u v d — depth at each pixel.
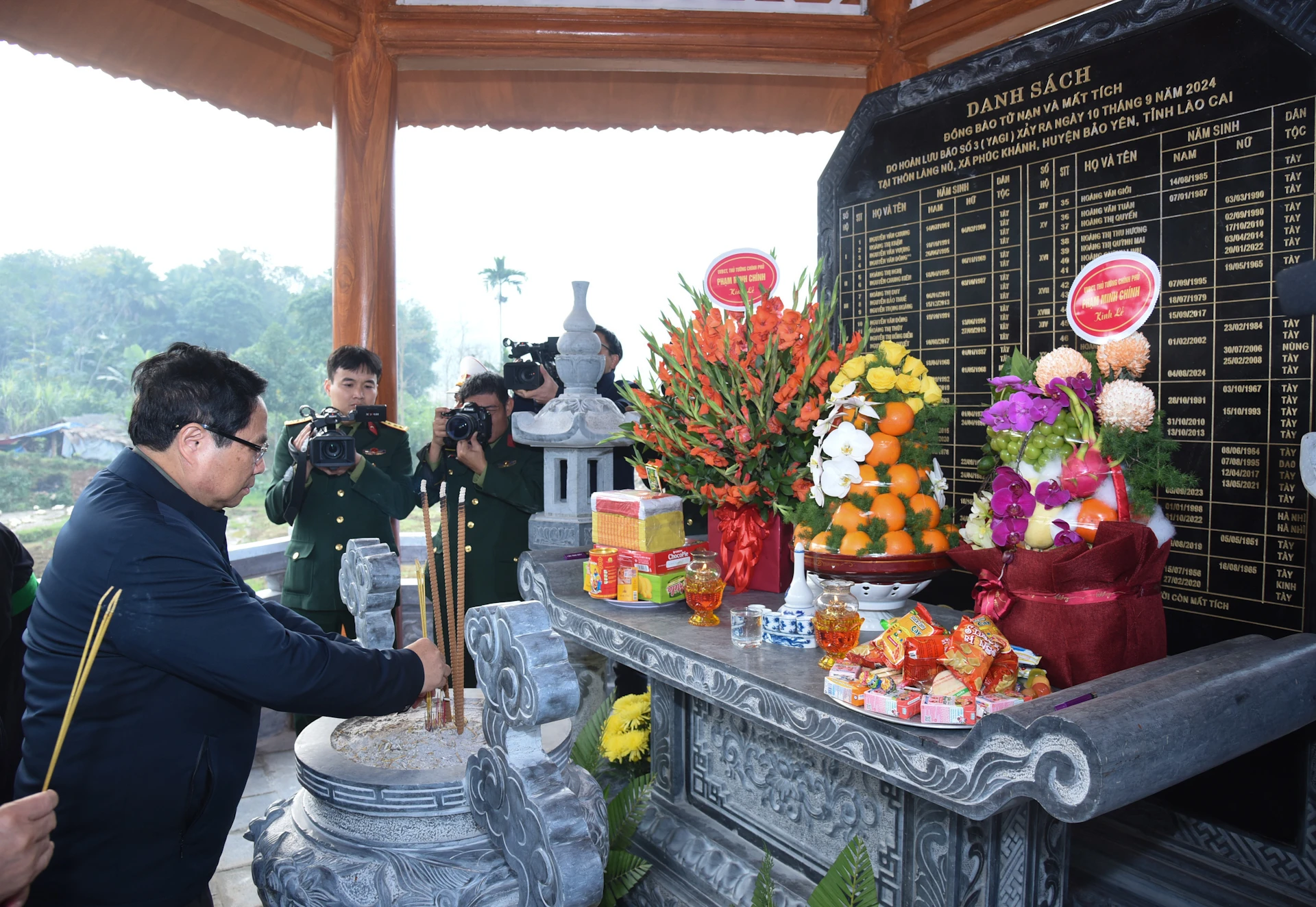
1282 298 1.12
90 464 16.06
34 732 1.19
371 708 1.28
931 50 3.47
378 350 3.65
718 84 4.17
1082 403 1.28
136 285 27.86
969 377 2.23
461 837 1.24
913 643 1.18
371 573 1.56
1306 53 1.59
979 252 2.19
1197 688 1.06
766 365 1.70
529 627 1.08
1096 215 1.94
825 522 1.51
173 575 1.16
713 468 1.80
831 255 2.57
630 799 1.82
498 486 2.80
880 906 1.51
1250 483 1.71
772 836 1.76
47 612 1.20
